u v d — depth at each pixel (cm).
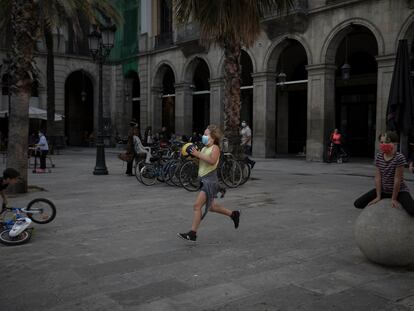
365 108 2369
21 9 993
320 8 1970
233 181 1170
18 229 587
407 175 1427
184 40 2634
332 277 465
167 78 3322
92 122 3862
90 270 485
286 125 2738
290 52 2575
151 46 3081
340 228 690
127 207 868
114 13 2345
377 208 500
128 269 489
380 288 434
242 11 1179
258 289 430
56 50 3256
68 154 2664
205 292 422
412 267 500
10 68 1000
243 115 2884
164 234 650
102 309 384
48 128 2594
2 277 464
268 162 2014
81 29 2469
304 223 726
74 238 625
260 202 930
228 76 1295
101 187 1160
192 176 1111
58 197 983
